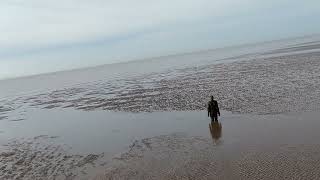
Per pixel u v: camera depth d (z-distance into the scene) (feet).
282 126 64.39
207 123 76.43
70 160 62.85
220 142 60.64
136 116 97.40
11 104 190.90
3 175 57.77
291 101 84.38
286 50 329.52
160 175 48.91
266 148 53.67
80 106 137.39
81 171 55.62
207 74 193.98
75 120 106.42
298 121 66.13
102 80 292.20
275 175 43.27
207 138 64.49
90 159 61.98
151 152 61.05
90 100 152.05
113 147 68.28
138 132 78.02
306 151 49.88
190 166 50.85
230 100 97.86
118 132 81.00
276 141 56.29
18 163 64.69
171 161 54.44
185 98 114.62
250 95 101.04
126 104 122.62
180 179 46.34
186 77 195.00
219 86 131.64
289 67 160.97
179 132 72.33
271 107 81.30
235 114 80.12
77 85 275.18
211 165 50.06
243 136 61.98
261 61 231.09
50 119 116.06
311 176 41.57
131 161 57.57
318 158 46.75
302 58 197.98
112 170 54.08
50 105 157.58
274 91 101.65
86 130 88.74
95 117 106.22
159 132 75.00
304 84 105.60
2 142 87.20
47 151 71.72
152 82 195.83
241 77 151.23
